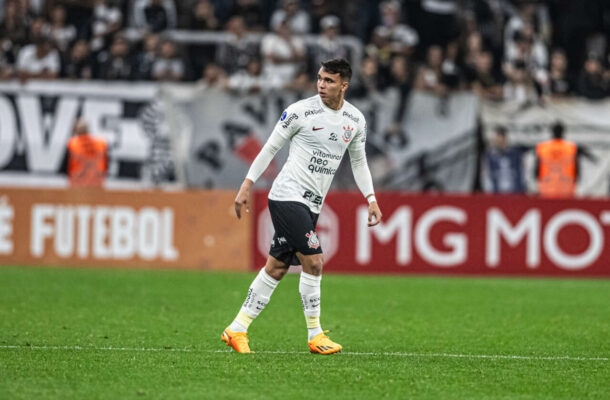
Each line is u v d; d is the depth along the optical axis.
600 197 57.47
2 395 21.44
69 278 48.94
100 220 55.19
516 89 68.44
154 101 61.94
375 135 61.72
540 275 55.06
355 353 28.44
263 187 61.16
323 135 26.91
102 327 33.00
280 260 27.61
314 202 27.34
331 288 47.38
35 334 30.95
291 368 25.30
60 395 21.52
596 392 23.17
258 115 61.44
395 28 71.19
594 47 73.19
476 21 72.06
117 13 70.38
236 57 68.19
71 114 62.62
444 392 22.69
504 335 33.22
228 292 44.56
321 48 68.25
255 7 71.44
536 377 24.95
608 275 54.97
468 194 54.97
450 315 38.44
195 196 55.09
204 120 61.53
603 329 35.16
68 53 68.62
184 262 55.06
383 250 54.97
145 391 22.05
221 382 23.27
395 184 61.75
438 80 67.62
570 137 62.44
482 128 61.91
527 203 54.94
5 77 63.72
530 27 71.56
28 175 62.75
